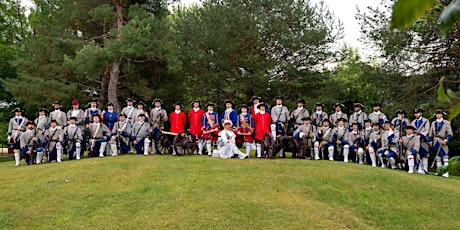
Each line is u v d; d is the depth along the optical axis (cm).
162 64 2084
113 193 928
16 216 810
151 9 2181
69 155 1414
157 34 1914
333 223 794
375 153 1366
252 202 862
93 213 823
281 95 2119
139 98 2266
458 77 1886
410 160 1272
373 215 859
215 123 1402
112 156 1388
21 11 2619
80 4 2028
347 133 1411
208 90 2286
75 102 1490
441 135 1316
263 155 1341
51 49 1989
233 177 1027
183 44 2198
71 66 1789
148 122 1460
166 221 776
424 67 1917
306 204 877
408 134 1313
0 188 998
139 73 2162
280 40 2095
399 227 812
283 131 1440
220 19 2114
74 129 1425
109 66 2075
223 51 2106
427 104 1831
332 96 2148
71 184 1002
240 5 2145
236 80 2164
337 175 1079
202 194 904
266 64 2088
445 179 1230
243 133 1379
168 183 988
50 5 2120
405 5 91
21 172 1181
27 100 1959
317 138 1404
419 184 1064
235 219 784
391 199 947
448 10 92
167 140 1419
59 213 825
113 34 1816
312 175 1070
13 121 1452
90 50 1686
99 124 1441
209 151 1388
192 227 752
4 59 2417
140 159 1273
